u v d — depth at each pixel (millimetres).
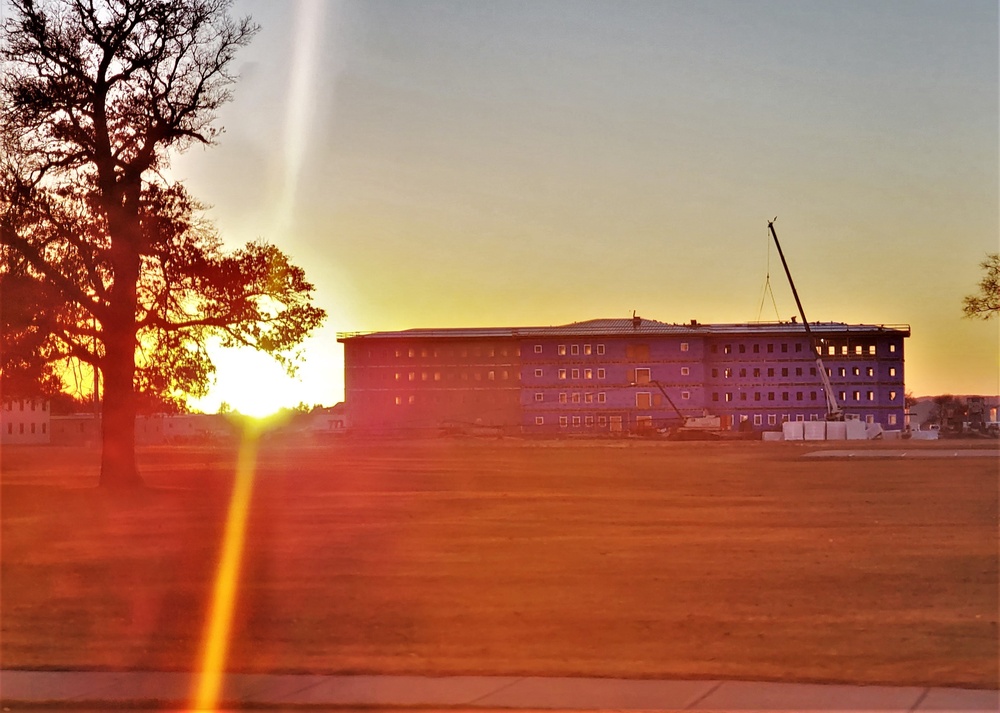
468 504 38594
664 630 15625
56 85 39656
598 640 15016
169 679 13047
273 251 43625
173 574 21656
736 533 28344
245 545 26469
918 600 17859
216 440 163125
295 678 12977
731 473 57844
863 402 179375
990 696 11695
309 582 20438
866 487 45656
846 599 18000
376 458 85188
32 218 39344
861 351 180125
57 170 40531
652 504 38156
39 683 12906
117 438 43625
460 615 16969
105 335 41688
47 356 40688
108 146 41250
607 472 60312
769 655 13938
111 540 27828
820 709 11273
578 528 29984
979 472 55969
